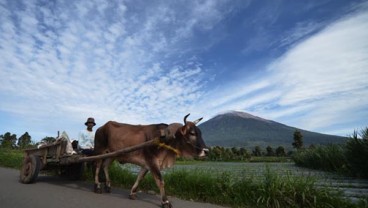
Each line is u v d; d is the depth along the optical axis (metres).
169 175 3.84
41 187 3.58
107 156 3.27
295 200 2.83
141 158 3.10
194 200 3.24
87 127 4.27
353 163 5.67
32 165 3.81
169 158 3.09
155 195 3.45
